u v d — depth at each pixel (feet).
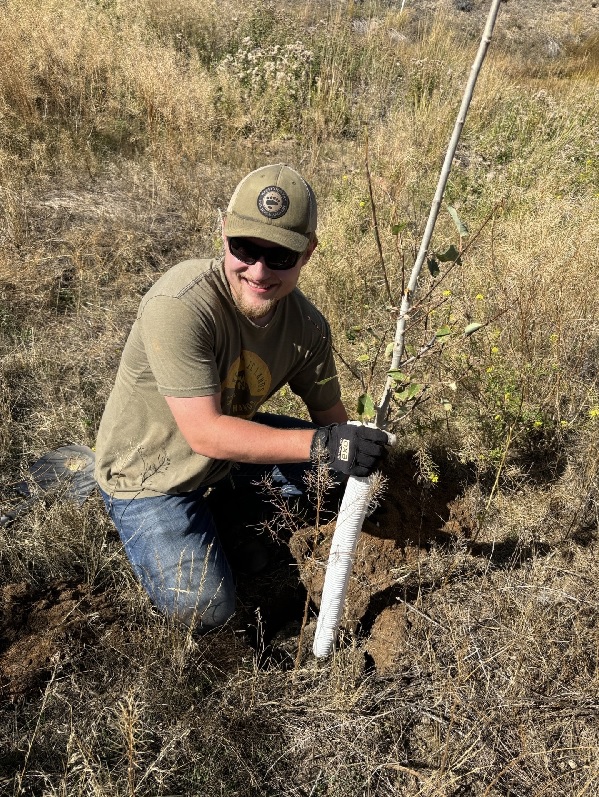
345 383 11.40
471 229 15.61
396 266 14.10
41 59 21.48
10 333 12.46
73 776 6.33
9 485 9.43
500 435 10.05
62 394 11.01
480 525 9.04
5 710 6.82
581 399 10.98
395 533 8.45
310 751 6.89
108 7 28.68
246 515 8.75
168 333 6.44
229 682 7.19
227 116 22.75
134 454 7.47
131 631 7.48
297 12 34.19
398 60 28.91
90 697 7.00
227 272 6.64
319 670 7.43
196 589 7.38
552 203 16.10
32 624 7.35
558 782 6.65
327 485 6.85
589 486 9.59
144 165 19.13
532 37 39.63
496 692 7.27
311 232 6.41
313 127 22.97
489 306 12.12
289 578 8.46
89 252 14.73
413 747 7.00
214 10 29.96
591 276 12.56
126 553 7.96
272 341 7.39
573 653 7.54
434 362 10.34
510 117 23.13
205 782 6.50
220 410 6.76
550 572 8.66
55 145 19.12
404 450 9.52
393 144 20.81
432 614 8.11
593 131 22.35
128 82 22.17
